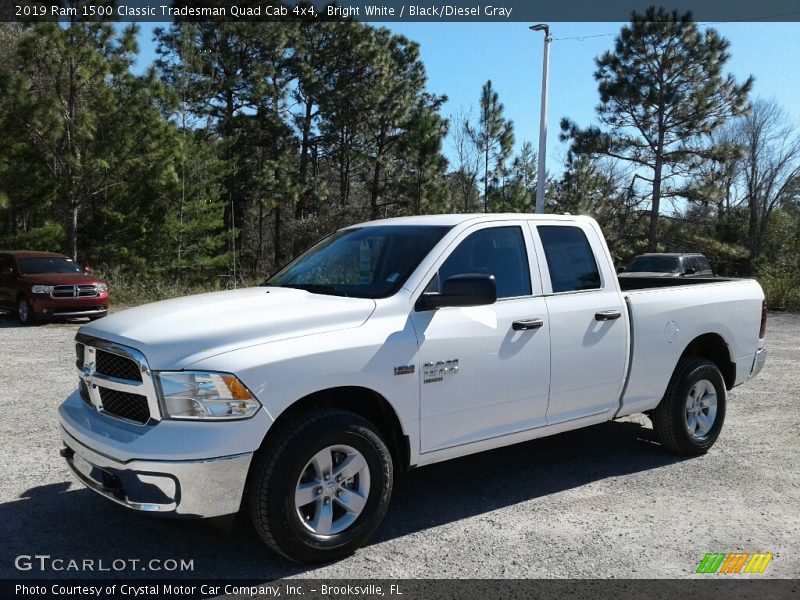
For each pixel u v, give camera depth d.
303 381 3.60
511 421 4.55
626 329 5.14
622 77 29.53
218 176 27.09
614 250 33.81
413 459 4.10
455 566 3.74
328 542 3.69
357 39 34.09
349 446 3.77
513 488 4.97
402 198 36.28
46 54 19.31
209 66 27.92
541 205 20.05
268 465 3.51
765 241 43.00
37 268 15.30
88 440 3.63
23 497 4.63
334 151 37.84
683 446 5.63
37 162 20.34
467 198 41.75
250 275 33.00
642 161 30.88
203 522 3.50
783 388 8.59
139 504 3.39
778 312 20.31
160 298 19.89
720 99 29.12
